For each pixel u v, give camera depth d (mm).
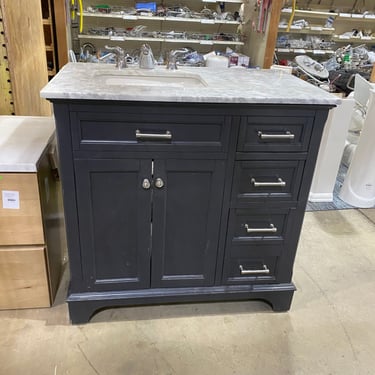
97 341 1493
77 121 1229
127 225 1442
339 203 2758
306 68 3361
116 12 3406
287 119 1340
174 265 1562
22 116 1817
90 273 1507
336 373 1408
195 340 1526
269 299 1681
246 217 1509
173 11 3508
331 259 2104
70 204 1362
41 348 1445
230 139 1340
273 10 3020
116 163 1316
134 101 1213
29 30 1927
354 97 2961
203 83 1597
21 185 1385
